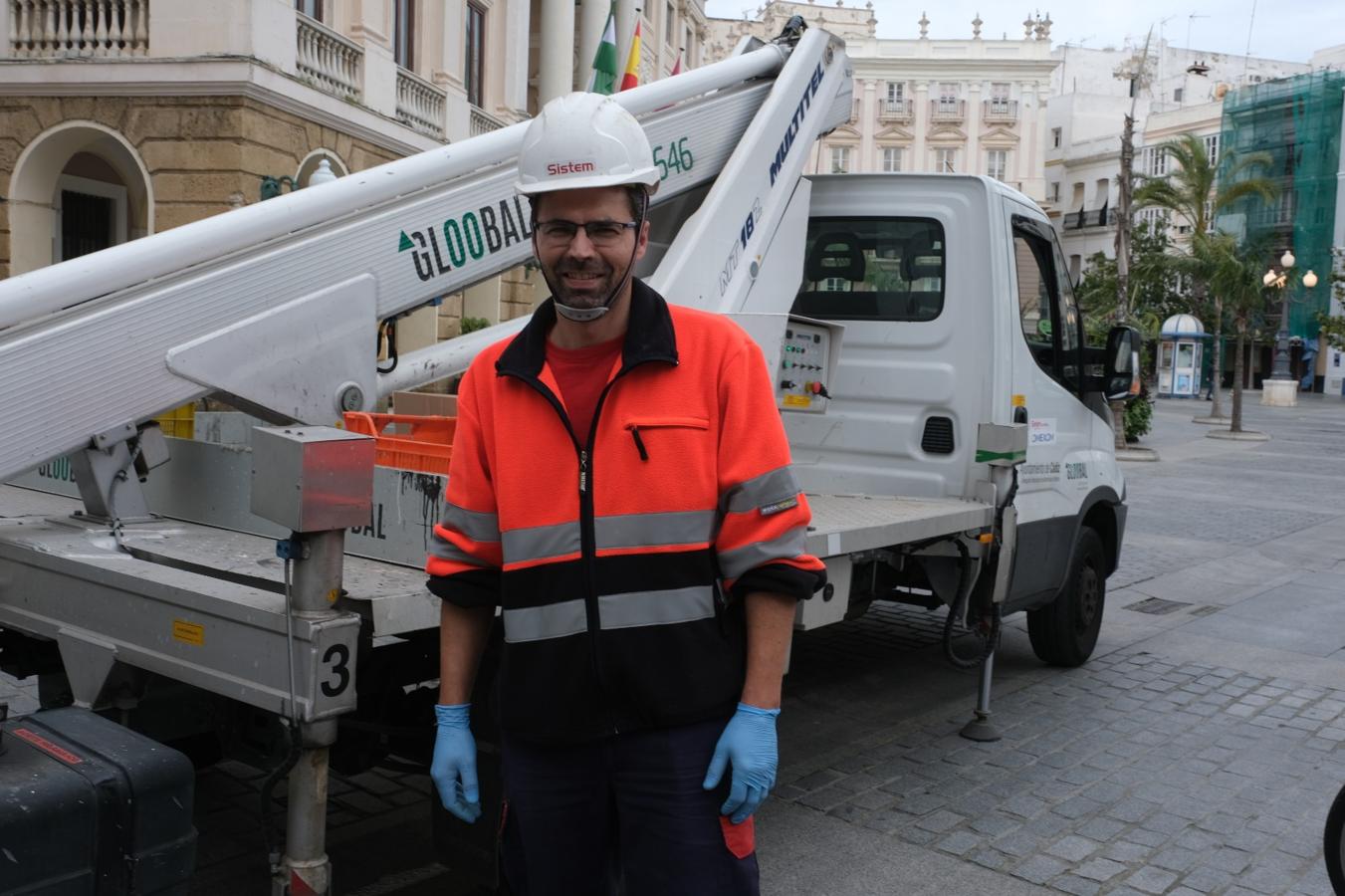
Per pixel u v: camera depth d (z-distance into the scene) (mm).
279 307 3072
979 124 67125
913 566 5410
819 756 4926
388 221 3322
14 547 2926
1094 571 6484
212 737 3969
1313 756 5070
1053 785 4605
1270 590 9031
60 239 14703
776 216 4629
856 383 5355
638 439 1915
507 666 2027
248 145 13359
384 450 3193
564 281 1906
